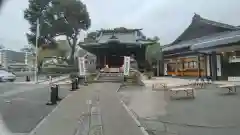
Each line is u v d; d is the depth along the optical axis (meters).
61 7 32.22
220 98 10.59
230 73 19.48
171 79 25.14
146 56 33.91
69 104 10.04
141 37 37.56
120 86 18.69
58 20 32.09
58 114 7.90
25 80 23.81
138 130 6.03
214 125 6.36
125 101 10.92
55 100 10.01
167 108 8.90
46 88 15.86
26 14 30.77
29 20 31.17
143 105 9.73
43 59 28.67
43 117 7.43
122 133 5.77
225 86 12.24
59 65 31.05
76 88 16.84
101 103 10.34
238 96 10.93
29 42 32.28
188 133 5.77
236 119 6.86
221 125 6.34
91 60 35.38
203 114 7.65
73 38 34.66
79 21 34.66
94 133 5.77
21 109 8.53
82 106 9.56
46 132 5.81
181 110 8.41
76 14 33.56
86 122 6.85
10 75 22.62
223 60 20.19
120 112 8.34
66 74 30.50
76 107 9.31
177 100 10.66
